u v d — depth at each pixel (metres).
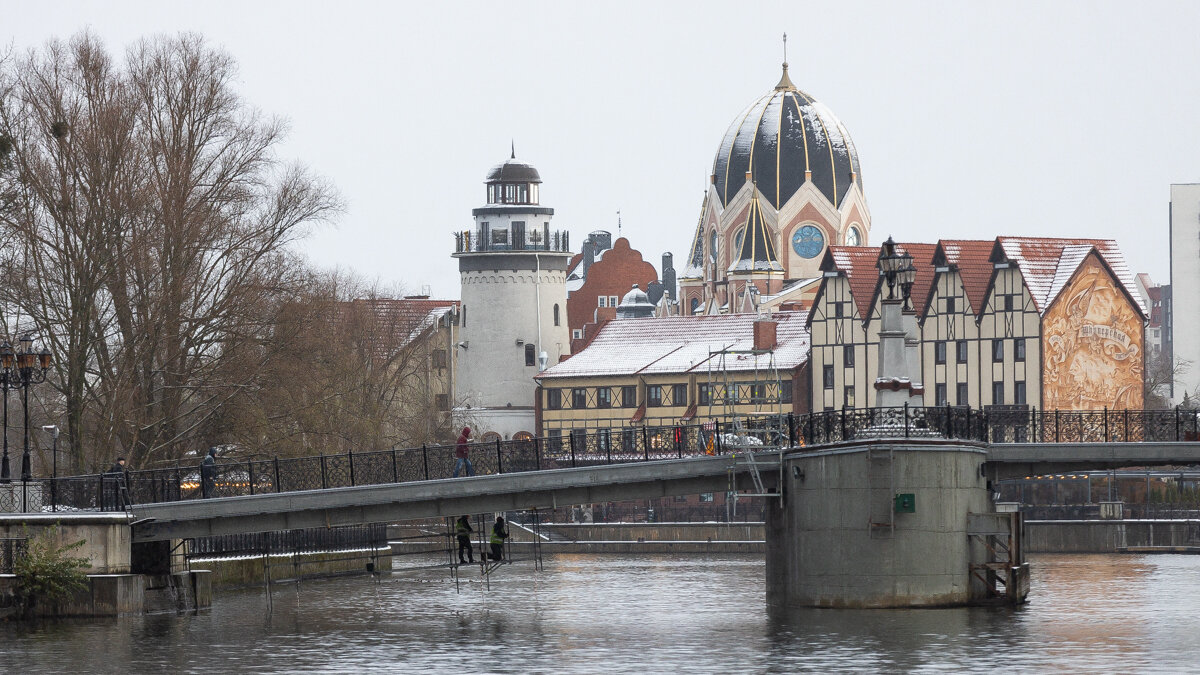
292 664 103.31
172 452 166.88
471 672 99.88
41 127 159.38
